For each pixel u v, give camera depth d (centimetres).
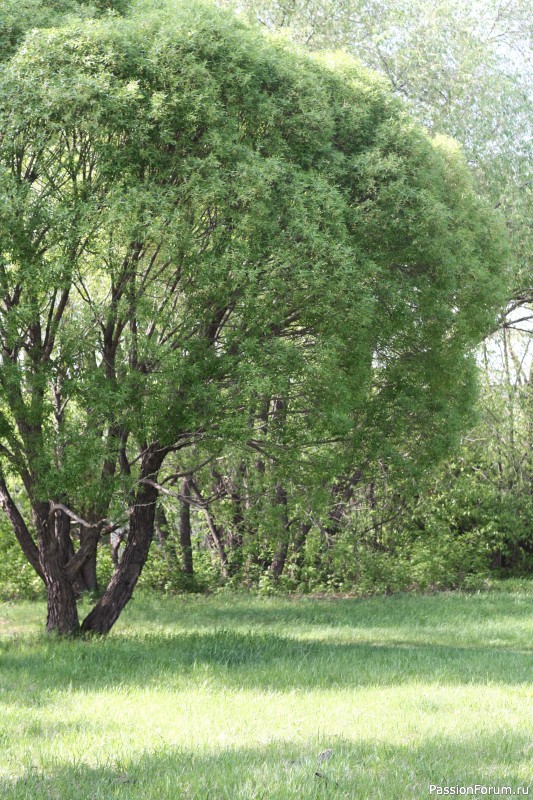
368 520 2272
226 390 1193
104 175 1116
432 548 2273
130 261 1150
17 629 1574
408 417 1392
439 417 1378
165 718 771
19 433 1284
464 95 2361
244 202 1084
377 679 1001
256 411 1256
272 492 1850
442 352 1376
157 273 1196
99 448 1151
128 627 1583
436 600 2022
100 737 696
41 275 1078
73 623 1373
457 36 2428
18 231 1082
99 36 1089
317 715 787
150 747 661
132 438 1366
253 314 1129
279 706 829
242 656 1155
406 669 1067
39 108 1066
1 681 972
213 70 1135
